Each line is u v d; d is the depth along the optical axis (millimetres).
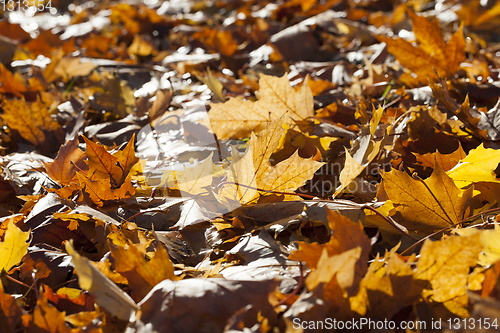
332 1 3164
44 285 1062
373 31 2293
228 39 2213
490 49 1893
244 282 1023
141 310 1015
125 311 1014
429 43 1401
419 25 1392
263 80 1294
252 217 1153
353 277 1012
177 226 1161
